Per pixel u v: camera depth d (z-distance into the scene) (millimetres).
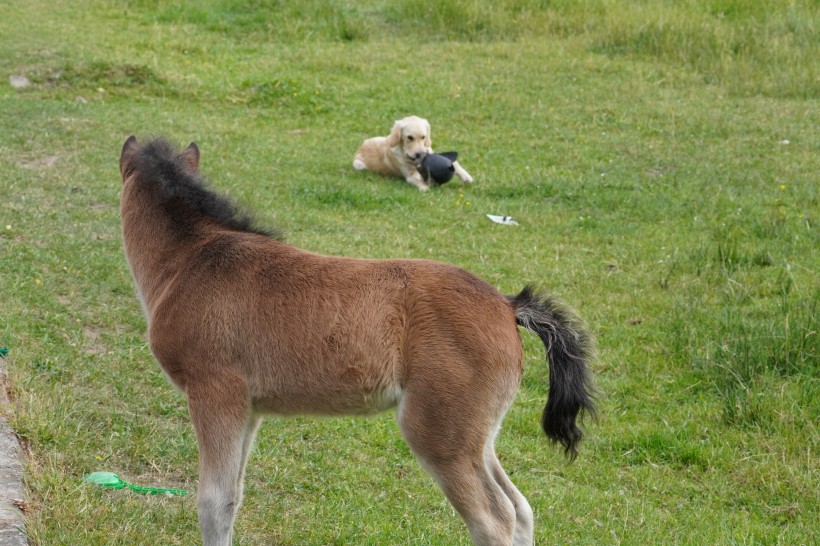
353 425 5516
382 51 14820
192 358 3807
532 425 5664
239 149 10492
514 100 12656
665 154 10828
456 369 3600
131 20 15984
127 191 4285
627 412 5816
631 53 14680
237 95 12594
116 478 4434
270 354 3742
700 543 4555
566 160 10719
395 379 3664
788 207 9180
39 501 3990
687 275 7691
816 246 8188
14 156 9539
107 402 5211
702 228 8727
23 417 4574
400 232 8500
